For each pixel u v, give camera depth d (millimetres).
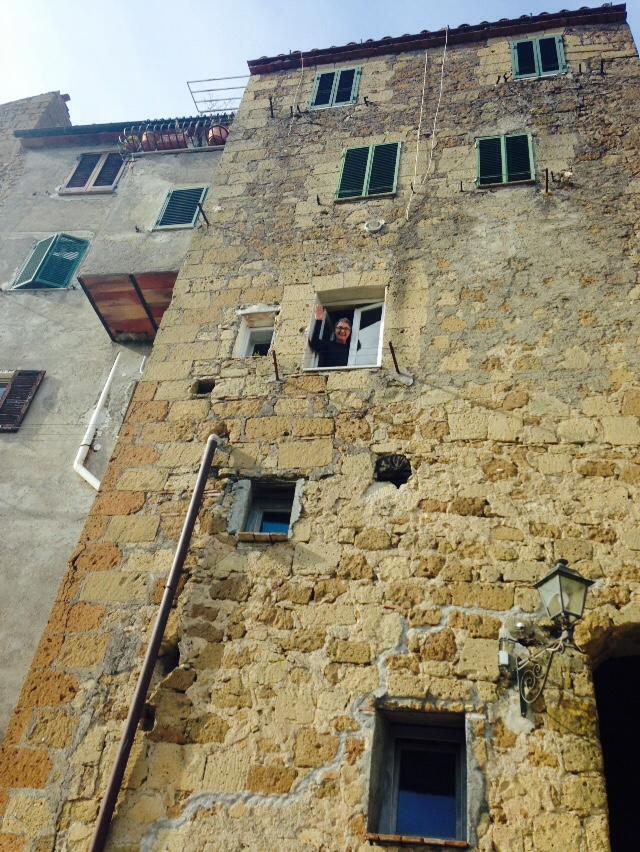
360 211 9172
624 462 6277
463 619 5633
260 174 10102
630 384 6781
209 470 6965
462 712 5219
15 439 10172
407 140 9930
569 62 10352
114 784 5137
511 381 7047
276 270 8789
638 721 7363
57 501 9375
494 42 11062
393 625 5691
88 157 14438
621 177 8641
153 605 6180
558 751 4957
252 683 5594
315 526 6391
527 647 5434
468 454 6586
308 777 5102
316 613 5867
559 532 5977
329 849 4785
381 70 11242
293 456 6938
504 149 9344
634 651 5734
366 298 8406
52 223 13305
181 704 5582
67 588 6410
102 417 10250
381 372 7426
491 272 8047
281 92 11406
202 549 6418
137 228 11398
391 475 6637
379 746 5250
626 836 7031
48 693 5828
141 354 11094
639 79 9797
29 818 5227
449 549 6027
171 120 13859
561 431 6582
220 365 7945
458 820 5020
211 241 9359
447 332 7609
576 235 8172
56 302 11977
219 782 5184
